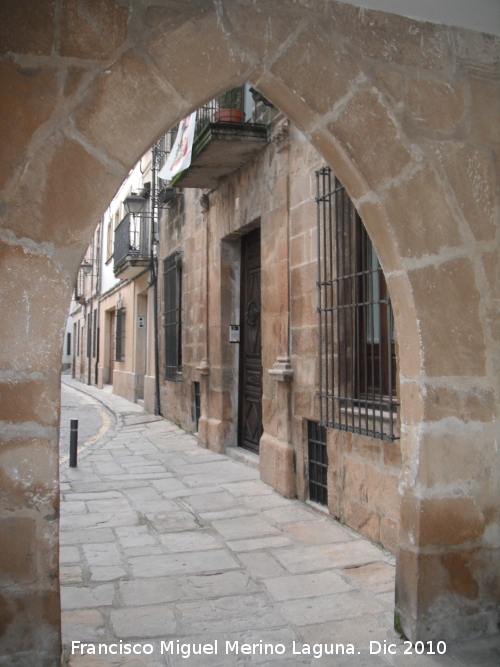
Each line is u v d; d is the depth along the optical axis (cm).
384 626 320
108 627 320
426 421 307
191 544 456
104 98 261
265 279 658
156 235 1323
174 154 769
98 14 261
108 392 2016
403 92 314
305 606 346
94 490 630
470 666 281
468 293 320
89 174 259
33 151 251
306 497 566
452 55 326
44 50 254
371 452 454
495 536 316
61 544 458
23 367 249
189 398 1020
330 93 300
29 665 248
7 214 248
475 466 314
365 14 308
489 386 321
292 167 593
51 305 253
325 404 517
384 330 452
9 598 247
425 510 302
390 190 310
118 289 1894
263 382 659
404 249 310
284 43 291
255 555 430
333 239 509
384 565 406
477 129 329
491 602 312
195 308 968
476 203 325
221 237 827
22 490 249
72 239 256
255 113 700
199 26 276
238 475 692
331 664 282
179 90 272
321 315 519
